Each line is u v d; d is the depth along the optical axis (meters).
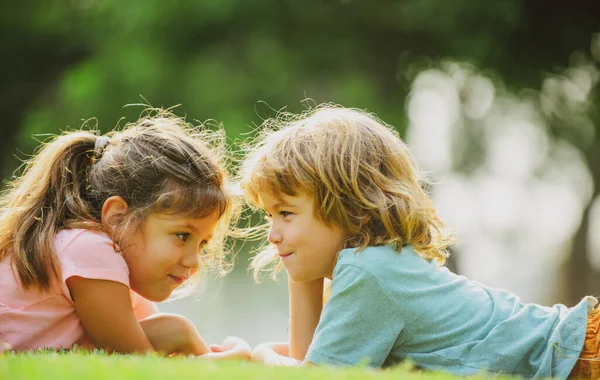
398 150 6.36
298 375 4.31
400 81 25.05
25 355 4.98
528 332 5.80
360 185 6.09
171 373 4.11
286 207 6.09
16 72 27.73
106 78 23.81
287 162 6.03
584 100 24.83
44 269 6.02
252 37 24.22
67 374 3.98
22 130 25.33
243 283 26.44
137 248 6.25
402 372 4.77
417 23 24.08
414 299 5.75
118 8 24.59
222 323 26.17
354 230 6.04
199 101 23.38
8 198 7.03
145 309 7.09
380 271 5.74
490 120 26.42
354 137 6.19
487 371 5.67
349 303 5.71
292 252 6.10
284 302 26.72
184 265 6.36
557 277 28.78
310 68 24.39
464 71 25.02
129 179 6.30
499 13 23.34
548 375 5.70
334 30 24.64
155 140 6.43
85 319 6.10
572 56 24.25
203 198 6.30
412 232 6.07
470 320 5.81
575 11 24.02
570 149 26.95
